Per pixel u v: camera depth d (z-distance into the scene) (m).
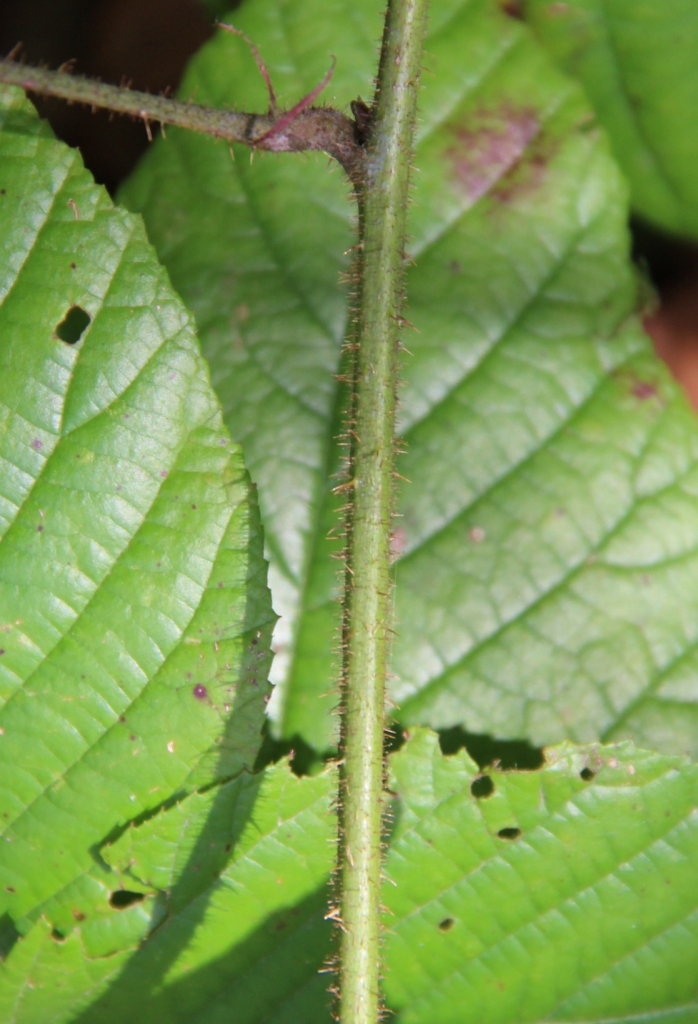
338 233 0.52
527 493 0.51
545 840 0.48
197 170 0.52
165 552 0.47
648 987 0.48
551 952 0.48
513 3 0.52
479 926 0.48
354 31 0.52
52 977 0.47
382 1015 0.48
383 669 0.45
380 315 0.46
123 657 0.47
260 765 0.50
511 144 0.52
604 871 0.48
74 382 0.47
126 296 0.47
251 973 0.48
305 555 0.51
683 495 0.51
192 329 0.47
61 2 0.57
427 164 0.52
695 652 0.50
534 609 0.50
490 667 0.50
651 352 0.52
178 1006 0.48
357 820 0.45
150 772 0.47
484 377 0.51
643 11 0.51
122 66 0.57
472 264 0.52
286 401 0.51
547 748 0.48
